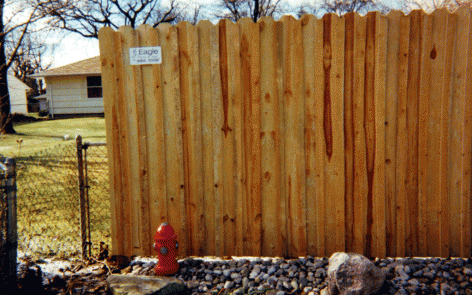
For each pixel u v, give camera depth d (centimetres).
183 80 337
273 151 338
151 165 347
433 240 341
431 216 339
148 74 339
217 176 342
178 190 346
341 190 338
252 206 343
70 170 741
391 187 338
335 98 331
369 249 343
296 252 345
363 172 337
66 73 2270
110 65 339
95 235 420
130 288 283
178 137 341
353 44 328
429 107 332
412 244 342
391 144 335
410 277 305
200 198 345
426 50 328
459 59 329
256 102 334
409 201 338
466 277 301
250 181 341
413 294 279
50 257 363
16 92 2955
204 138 341
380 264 330
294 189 340
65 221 462
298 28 327
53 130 1680
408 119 333
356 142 335
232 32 329
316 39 328
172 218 349
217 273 322
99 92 2367
